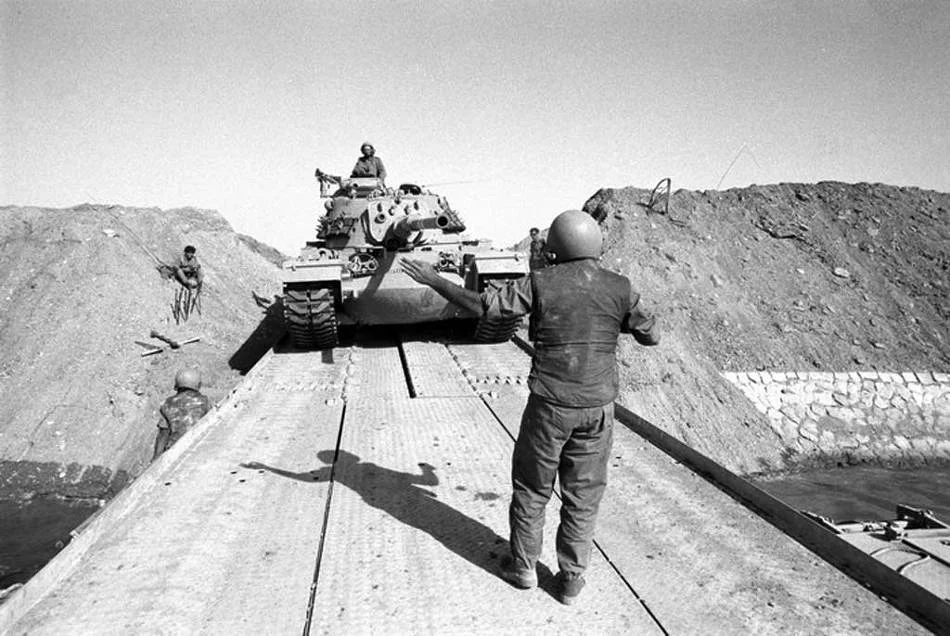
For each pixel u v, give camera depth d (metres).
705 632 3.36
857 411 18.53
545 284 3.40
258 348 17.47
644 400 17.50
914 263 24.11
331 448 6.20
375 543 4.28
